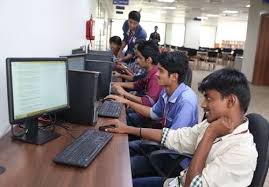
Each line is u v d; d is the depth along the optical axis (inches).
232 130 46.2
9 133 63.6
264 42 367.6
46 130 66.7
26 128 61.7
